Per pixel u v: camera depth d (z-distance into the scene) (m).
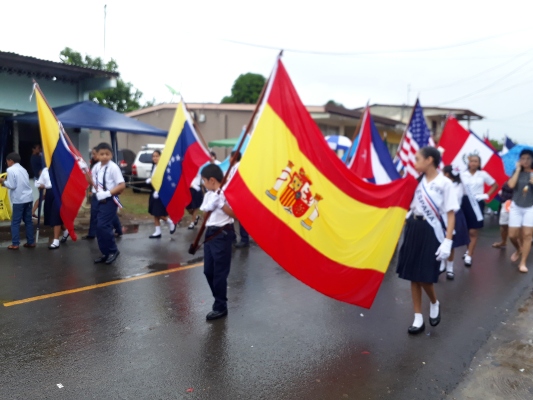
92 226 9.30
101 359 4.20
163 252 8.41
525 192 7.96
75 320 5.07
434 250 4.86
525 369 4.31
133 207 14.00
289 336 4.89
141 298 5.86
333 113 20.05
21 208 8.25
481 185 8.41
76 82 12.42
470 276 7.63
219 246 5.14
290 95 4.79
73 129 12.24
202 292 6.18
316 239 4.75
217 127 22.73
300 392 3.79
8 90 11.12
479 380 4.09
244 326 5.10
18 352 4.28
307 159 4.79
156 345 4.53
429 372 4.20
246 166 4.52
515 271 8.02
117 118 11.66
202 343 4.62
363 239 4.98
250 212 4.48
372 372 4.17
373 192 5.09
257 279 6.94
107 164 7.32
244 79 35.31
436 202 4.82
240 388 3.81
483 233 12.29
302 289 6.52
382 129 25.92
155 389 3.74
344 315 5.57
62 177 7.67
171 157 9.34
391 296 6.40
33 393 3.61
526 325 5.45
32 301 5.61
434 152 4.86
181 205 9.43
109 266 7.30
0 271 6.82
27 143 11.80
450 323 5.43
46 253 8.01
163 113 24.22
